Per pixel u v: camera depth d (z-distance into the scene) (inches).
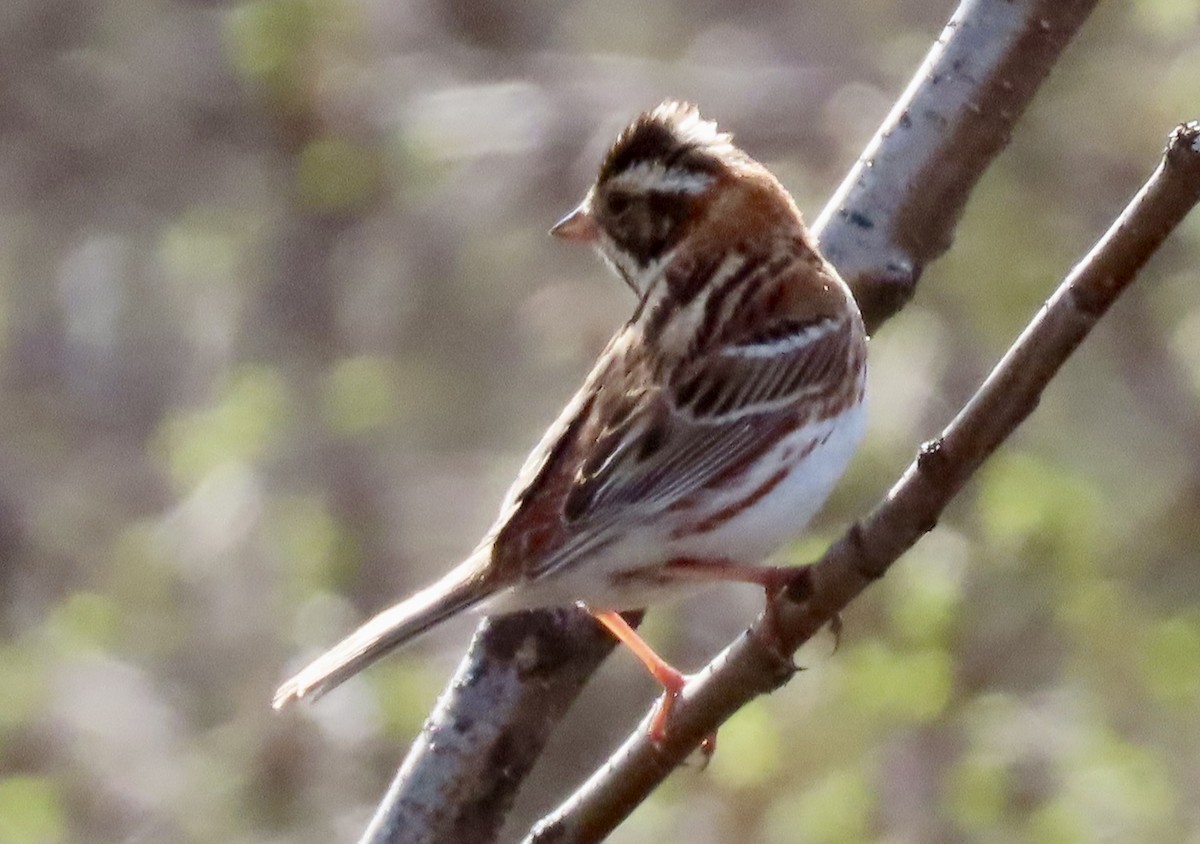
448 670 559.8
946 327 554.6
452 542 616.7
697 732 259.6
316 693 273.3
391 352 653.3
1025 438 557.0
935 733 503.8
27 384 708.7
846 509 534.9
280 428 629.9
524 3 676.7
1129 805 503.2
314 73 627.2
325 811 560.4
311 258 664.4
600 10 680.4
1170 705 520.7
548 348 631.8
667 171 324.2
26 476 689.6
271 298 671.1
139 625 619.8
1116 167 572.1
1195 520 559.2
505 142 633.6
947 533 526.3
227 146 703.7
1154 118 570.9
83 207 719.7
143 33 716.0
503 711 302.5
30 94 724.0
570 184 632.4
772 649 248.8
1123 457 564.7
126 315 707.4
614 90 635.5
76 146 721.6
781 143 605.3
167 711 604.4
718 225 319.9
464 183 650.2
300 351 658.8
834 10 637.9
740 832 501.7
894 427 541.0
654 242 325.1
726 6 667.4
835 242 326.0
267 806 565.9
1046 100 572.1
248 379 637.9
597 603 292.2
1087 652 522.9
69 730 600.7
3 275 718.5
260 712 577.0
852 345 309.9
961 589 517.0
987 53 322.7
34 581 671.1
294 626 599.8
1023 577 522.9
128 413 700.7
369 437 629.6
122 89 719.1
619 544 291.1
